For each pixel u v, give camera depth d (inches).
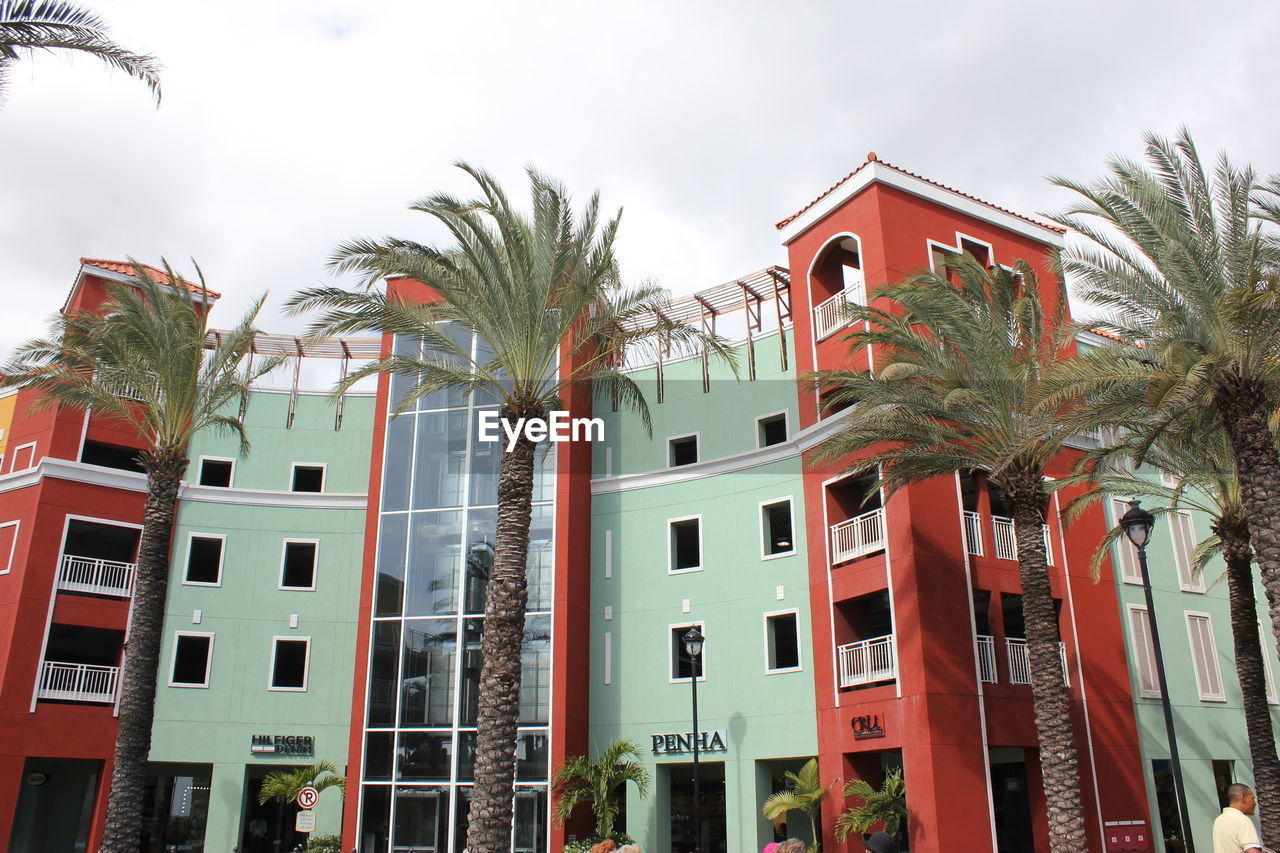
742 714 1117.1
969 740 928.3
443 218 827.4
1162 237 696.4
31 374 944.9
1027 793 1070.4
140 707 872.3
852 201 1141.1
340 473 1391.5
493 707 754.2
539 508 1237.1
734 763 1105.4
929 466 869.8
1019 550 828.0
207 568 1328.7
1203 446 895.7
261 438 1393.9
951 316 828.6
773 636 1131.3
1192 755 1121.4
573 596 1210.6
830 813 1000.9
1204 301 678.5
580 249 845.2
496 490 1226.6
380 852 1110.4
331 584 1338.6
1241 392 683.4
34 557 1190.9
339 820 1256.8
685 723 1151.0
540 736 1143.0
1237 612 920.9
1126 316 766.5
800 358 1185.4
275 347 1423.5
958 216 1152.2
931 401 848.3
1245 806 441.1
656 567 1232.2
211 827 1216.2
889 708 962.7
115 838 836.0
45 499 1216.8
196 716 1256.2
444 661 1168.8
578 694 1183.6
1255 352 679.7
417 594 1202.6
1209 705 1168.2
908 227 1109.1
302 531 1355.8
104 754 1182.3
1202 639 1202.0
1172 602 1193.4
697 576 1201.4
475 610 1180.5
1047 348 904.9
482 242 810.2
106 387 979.3
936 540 986.1
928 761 905.5
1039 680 800.3
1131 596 1148.5
